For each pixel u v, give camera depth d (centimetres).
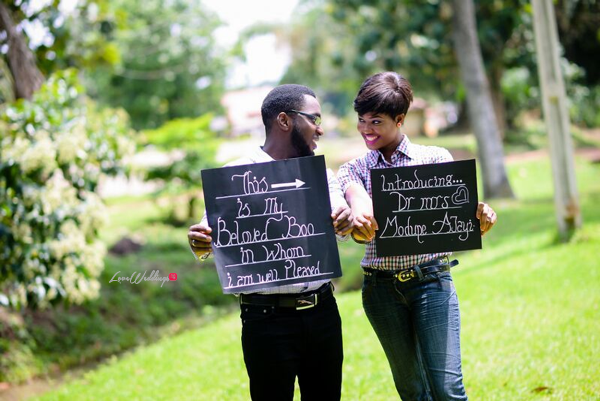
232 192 336
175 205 2095
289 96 341
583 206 1507
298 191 337
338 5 2522
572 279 755
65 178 825
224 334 782
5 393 859
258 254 335
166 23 3241
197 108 3431
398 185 354
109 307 1148
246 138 3294
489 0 2234
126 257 1454
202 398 554
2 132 784
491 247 1149
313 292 339
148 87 3281
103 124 926
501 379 506
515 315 657
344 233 336
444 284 362
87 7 1286
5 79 1023
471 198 353
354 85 3866
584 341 555
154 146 1972
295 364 336
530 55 2550
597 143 3002
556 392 467
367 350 627
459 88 2614
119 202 2553
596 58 2667
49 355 982
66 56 1252
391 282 367
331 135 5169
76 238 786
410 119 4012
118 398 600
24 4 1041
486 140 1836
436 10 2277
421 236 354
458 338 356
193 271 1391
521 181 2242
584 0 2184
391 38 2417
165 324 1171
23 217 760
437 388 345
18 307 783
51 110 814
